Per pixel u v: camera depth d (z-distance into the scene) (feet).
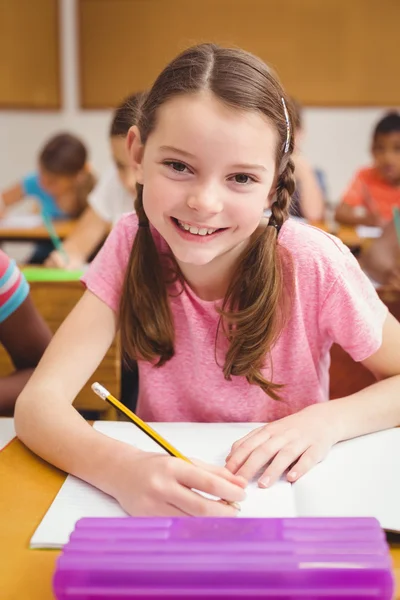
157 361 3.26
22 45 14.93
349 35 14.62
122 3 14.75
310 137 15.17
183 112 2.40
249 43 14.73
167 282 3.13
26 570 1.80
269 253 2.88
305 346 3.17
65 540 1.92
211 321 3.12
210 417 3.32
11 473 2.39
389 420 2.80
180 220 2.53
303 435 2.52
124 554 1.60
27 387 2.79
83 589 1.56
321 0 14.49
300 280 3.03
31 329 3.47
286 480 2.31
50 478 2.36
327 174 15.34
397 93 14.87
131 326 3.13
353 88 14.85
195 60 2.54
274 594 1.54
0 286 3.31
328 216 11.83
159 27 14.80
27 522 2.05
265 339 2.98
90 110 15.28
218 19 14.67
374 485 2.27
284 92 2.72
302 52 14.73
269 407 3.28
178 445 2.61
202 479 2.07
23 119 15.37
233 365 3.05
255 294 2.92
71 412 2.62
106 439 2.42
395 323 3.19
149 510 2.06
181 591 1.55
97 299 3.15
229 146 2.38
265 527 1.73
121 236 3.24
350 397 2.87
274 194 2.82
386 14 14.53
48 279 4.38
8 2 14.73
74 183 11.05
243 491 2.07
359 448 2.60
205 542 1.65
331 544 1.64
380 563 1.56
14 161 15.60
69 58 15.08
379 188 10.87
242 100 2.40
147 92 2.80
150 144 2.56
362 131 15.10
